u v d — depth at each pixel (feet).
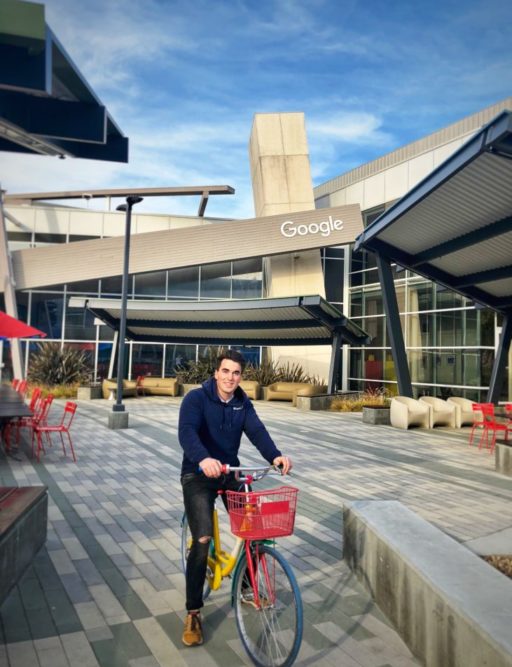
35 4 9.27
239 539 11.01
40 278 88.22
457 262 49.65
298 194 93.35
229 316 75.66
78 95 12.48
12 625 11.59
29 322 92.07
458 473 30.07
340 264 98.27
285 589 9.98
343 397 70.85
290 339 80.23
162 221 100.48
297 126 95.30
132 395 78.33
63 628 11.51
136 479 26.76
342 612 12.66
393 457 34.83
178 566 15.25
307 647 11.03
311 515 21.12
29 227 96.22
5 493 16.02
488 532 19.07
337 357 71.77
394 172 88.33
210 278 98.63
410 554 11.49
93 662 10.19
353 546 15.14
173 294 97.45
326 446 38.75
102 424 47.50
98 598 13.03
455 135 80.64
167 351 94.58
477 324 68.85
